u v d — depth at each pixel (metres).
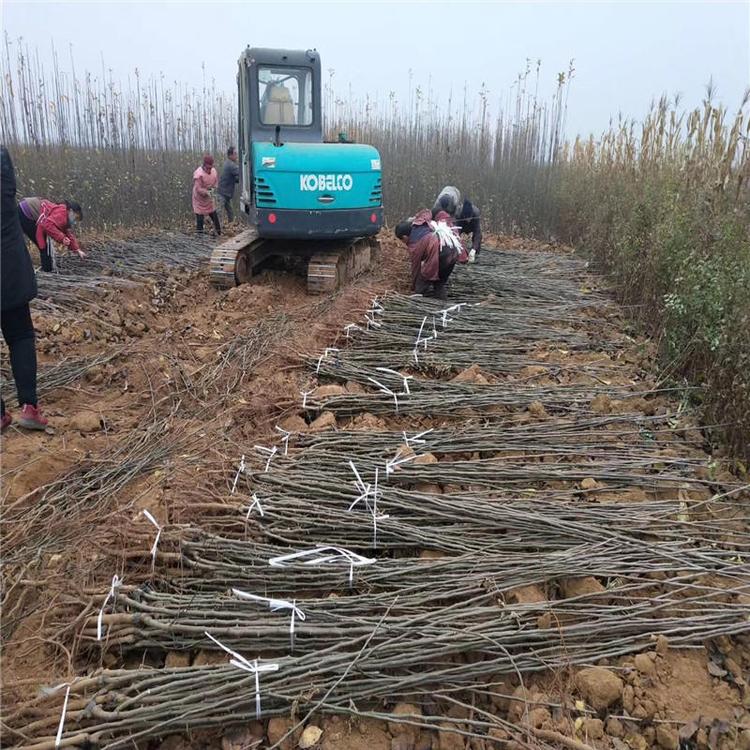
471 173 13.12
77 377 4.86
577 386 4.79
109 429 4.19
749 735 2.28
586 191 11.34
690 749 2.29
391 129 14.07
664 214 6.79
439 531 3.10
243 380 4.82
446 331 5.98
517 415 4.35
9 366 4.96
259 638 2.46
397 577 2.78
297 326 5.96
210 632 2.45
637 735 2.30
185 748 2.20
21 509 3.24
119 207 11.66
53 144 11.62
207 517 3.06
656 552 3.01
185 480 3.33
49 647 2.45
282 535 3.01
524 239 12.58
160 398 4.59
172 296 7.23
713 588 2.87
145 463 3.60
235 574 2.74
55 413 4.38
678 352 4.98
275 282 8.15
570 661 2.48
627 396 4.71
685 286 5.28
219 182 12.45
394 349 5.51
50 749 2.03
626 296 7.32
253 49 7.40
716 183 6.57
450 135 13.91
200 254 9.34
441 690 2.37
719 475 3.80
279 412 4.30
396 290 7.78
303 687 2.27
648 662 2.52
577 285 8.32
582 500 3.50
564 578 2.91
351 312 6.31
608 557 2.97
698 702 2.42
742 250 4.95
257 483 3.35
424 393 4.52
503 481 3.57
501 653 2.49
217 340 5.86
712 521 3.32
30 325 3.99
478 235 9.02
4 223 3.64
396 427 4.24
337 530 3.05
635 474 3.66
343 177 7.10
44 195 10.34
